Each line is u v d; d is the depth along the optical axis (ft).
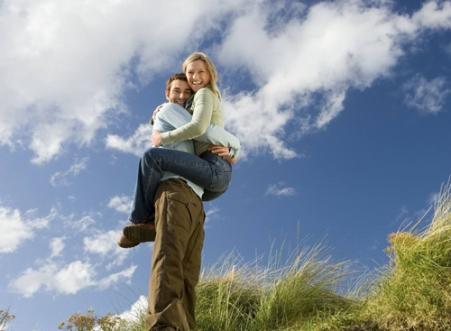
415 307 11.96
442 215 14.08
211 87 10.17
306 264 18.19
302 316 16.47
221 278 19.31
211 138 9.67
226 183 9.85
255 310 17.90
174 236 8.90
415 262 13.05
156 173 9.26
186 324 8.60
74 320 17.89
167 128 9.80
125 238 9.80
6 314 17.26
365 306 13.64
